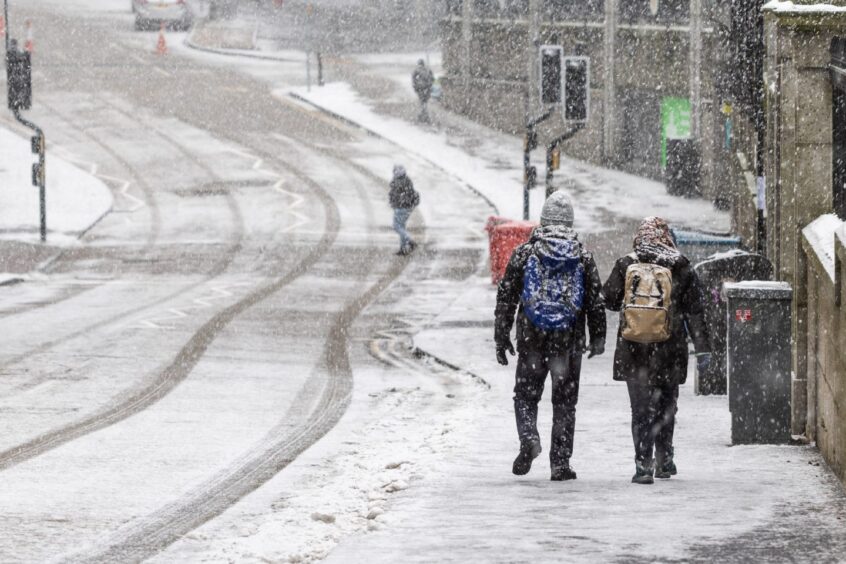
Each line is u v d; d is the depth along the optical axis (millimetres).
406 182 90000
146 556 24578
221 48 176500
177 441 37688
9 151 123188
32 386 48094
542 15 127312
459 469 29875
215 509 28875
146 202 108125
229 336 62125
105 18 196250
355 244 94062
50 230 97812
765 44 58688
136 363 53938
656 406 27797
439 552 21453
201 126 136875
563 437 27938
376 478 30797
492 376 50219
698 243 57688
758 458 30797
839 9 34750
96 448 36281
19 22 188125
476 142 131750
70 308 70938
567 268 27062
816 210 35594
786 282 34531
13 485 31062
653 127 117750
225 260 88188
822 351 30453
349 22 188250
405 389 48969
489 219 81062
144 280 81312
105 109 142625
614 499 25625
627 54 117375
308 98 149500
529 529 22969
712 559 20797
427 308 71875
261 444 37531
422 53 183000
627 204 106625
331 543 24359
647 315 26969
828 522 23375
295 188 113500
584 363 51812
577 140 125750
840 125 35688
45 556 24531
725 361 43812
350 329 65062
